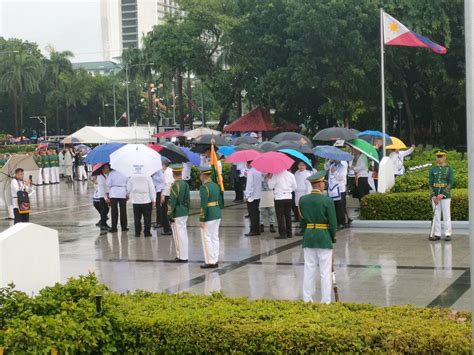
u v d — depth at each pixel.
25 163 22.45
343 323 7.14
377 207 19.59
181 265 15.05
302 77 38.09
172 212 15.29
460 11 39.97
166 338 7.28
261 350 6.92
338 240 17.52
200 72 47.25
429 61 40.34
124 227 20.66
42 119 105.50
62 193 35.47
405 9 38.56
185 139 53.84
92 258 16.27
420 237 17.62
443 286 12.16
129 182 19.34
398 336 6.62
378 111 42.97
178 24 47.50
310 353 6.79
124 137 48.75
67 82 99.31
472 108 4.99
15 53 90.19
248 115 43.72
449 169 16.88
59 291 8.00
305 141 22.84
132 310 7.86
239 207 26.14
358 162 21.42
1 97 98.62
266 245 17.30
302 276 13.42
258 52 41.59
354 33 37.00
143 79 94.50
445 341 6.44
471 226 5.04
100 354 7.36
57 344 6.90
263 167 17.48
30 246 8.05
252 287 12.59
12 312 7.47
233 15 44.69
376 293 11.79
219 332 7.10
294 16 37.69
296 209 20.03
